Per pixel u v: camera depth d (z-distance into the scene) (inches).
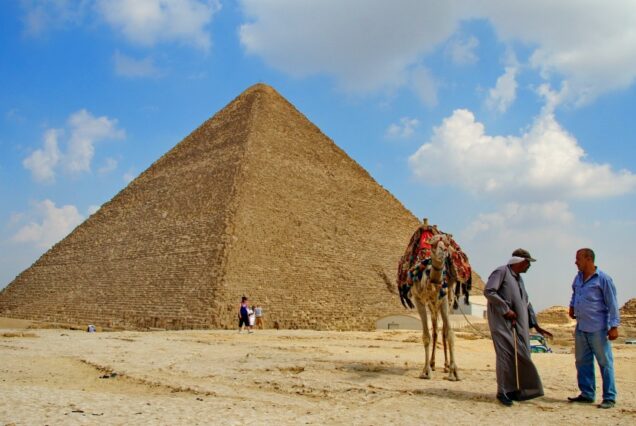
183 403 487.8
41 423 397.4
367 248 4296.3
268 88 5570.9
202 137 5246.1
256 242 3523.6
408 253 713.6
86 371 757.3
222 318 2844.5
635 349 1145.4
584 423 433.7
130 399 502.6
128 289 3496.6
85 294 3750.0
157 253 3698.3
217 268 3142.2
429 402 506.9
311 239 3949.3
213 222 3597.4
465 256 696.4
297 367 736.3
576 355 534.3
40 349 1061.1
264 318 3034.0
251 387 591.5
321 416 444.8
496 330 528.7
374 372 695.1
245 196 3821.4
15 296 4347.9
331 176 4923.7
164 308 3090.6
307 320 3181.6
